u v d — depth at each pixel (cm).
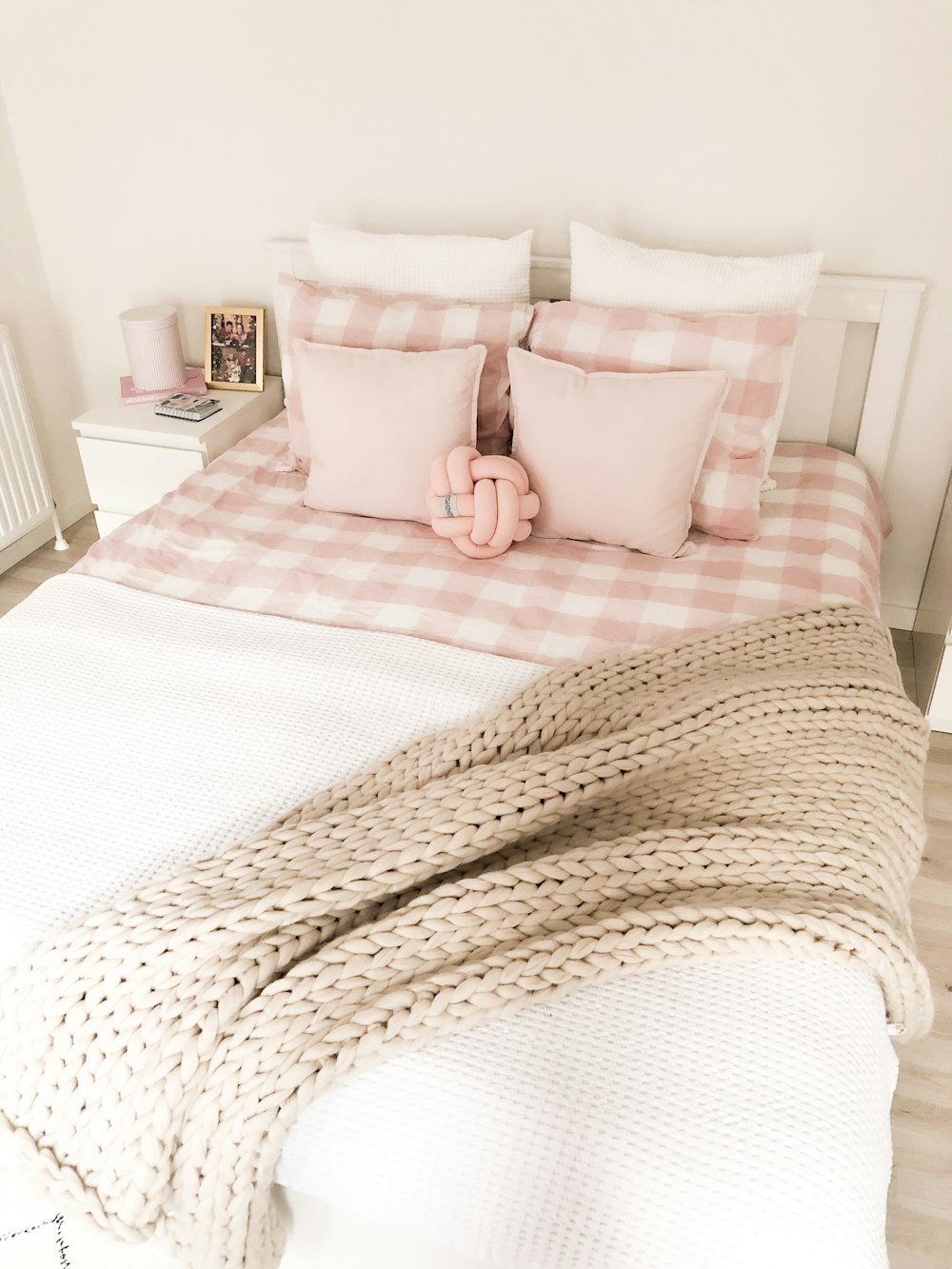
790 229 222
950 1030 165
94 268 285
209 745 145
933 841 199
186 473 250
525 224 239
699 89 213
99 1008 111
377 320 215
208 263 273
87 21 248
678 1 205
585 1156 98
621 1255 97
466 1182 100
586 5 211
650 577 186
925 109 202
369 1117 104
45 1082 112
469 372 199
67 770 141
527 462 195
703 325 196
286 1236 118
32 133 268
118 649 166
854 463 229
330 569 190
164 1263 135
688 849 121
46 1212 141
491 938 113
